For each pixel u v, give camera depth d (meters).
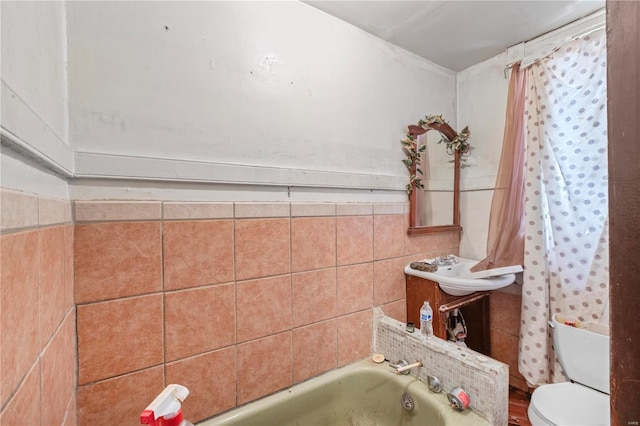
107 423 0.96
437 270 1.73
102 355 0.95
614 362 0.37
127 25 1.01
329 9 1.48
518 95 1.74
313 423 1.35
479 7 1.48
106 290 0.96
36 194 0.59
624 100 0.35
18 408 0.46
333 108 1.52
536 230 1.62
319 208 1.44
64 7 0.90
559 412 1.21
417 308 1.72
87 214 0.93
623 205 0.36
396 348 1.51
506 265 1.72
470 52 1.89
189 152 1.12
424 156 1.90
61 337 0.75
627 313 0.35
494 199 1.81
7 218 0.44
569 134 1.54
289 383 1.34
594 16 1.52
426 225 1.90
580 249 1.50
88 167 0.94
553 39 1.66
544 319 1.58
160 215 1.05
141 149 1.03
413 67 1.89
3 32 0.45
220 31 1.19
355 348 1.56
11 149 0.47
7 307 0.43
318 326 1.43
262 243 1.27
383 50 1.74
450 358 1.25
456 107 2.10
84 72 0.94
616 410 0.36
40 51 0.67
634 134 0.34
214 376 1.15
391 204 1.74
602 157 1.44
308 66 1.44
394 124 1.79
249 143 1.26
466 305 1.90
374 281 1.65
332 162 1.52
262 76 1.30
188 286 1.10
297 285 1.37
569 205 1.54
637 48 0.34
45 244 0.63
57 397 0.70
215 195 1.17
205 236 1.14
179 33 1.11
